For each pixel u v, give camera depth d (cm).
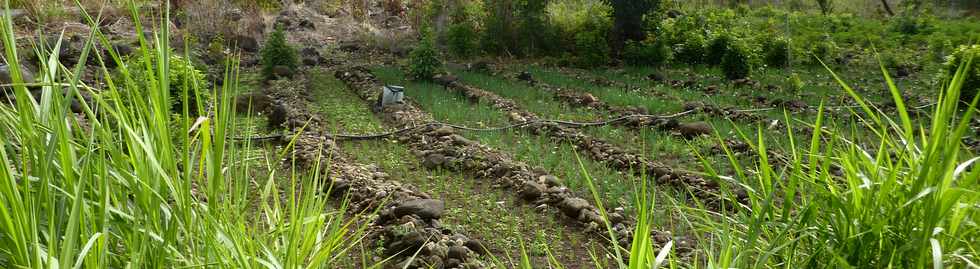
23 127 227
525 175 723
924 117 1044
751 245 286
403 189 679
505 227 599
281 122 1002
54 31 1514
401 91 1173
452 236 559
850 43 2072
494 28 1888
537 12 1884
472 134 956
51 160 221
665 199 664
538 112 1127
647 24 1917
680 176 711
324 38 2088
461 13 2023
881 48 1936
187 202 247
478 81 1405
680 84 1416
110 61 1352
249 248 273
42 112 234
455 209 646
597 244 563
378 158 840
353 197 668
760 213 292
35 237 193
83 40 1405
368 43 1981
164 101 253
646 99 1187
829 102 1209
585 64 1731
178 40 1608
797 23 2348
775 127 969
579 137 907
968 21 2564
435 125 991
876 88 1377
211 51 1659
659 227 573
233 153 304
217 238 269
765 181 311
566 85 1391
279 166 795
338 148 888
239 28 1925
